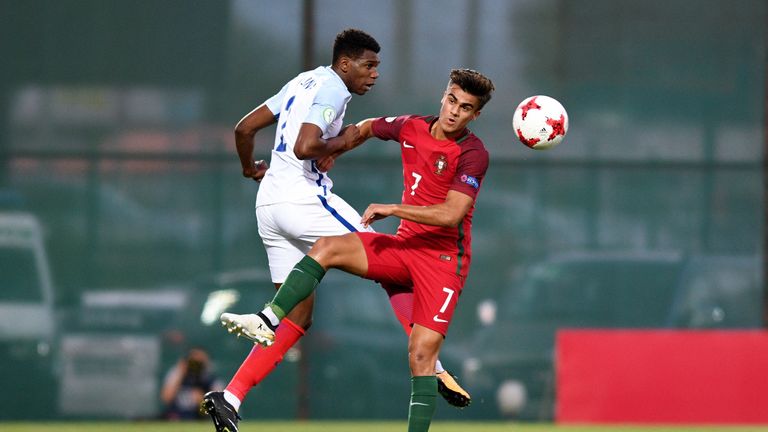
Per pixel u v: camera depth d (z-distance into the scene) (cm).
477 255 3719
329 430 3216
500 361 3669
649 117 3759
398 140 2131
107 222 3716
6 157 3716
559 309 3700
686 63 3772
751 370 3588
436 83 3725
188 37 3731
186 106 3728
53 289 3694
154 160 3719
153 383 3669
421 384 2048
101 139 3725
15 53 3725
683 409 3591
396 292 2178
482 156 2066
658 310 3706
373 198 3684
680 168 3750
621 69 3766
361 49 2138
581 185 3741
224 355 3669
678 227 3741
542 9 3762
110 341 3681
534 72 3756
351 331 3684
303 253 2172
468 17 3747
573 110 3753
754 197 3750
